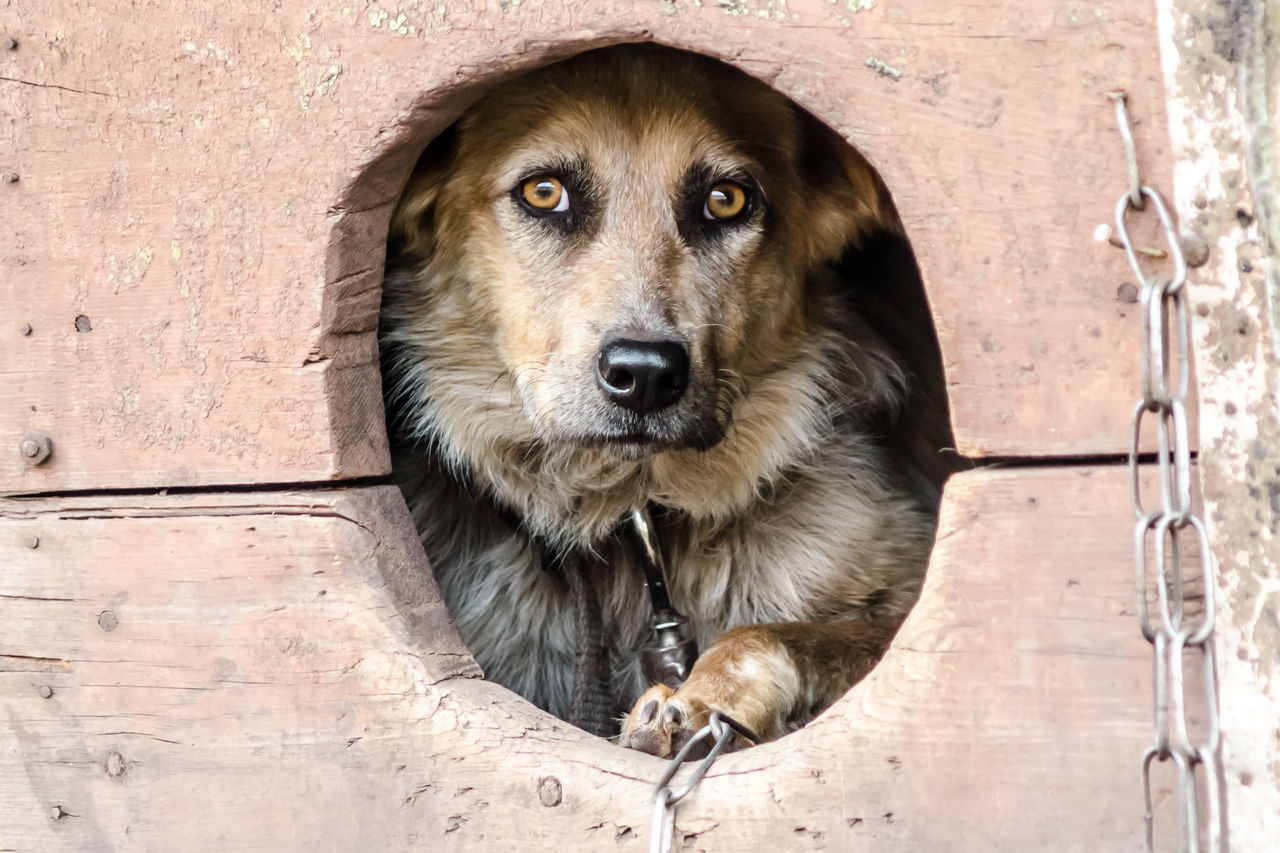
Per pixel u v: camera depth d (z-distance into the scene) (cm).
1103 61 192
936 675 206
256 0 227
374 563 237
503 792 225
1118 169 193
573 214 305
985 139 198
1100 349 197
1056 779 201
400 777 231
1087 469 199
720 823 214
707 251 310
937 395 382
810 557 334
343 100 225
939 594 207
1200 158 186
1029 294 199
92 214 242
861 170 308
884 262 377
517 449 333
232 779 240
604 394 287
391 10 221
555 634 338
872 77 202
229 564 240
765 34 205
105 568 247
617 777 221
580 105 302
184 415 241
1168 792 194
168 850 244
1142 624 181
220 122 232
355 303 238
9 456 252
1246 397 185
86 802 249
